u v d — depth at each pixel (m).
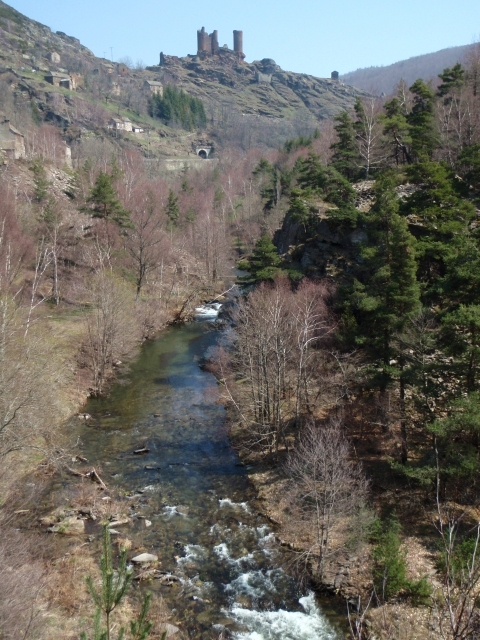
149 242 60.09
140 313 52.41
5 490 23.47
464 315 22.19
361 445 28.58
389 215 31.39
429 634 17.16
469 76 62.62
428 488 24.11
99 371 41.44
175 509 25.95
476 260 23.89
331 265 43.69
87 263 57.34
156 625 18.30
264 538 23.77
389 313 26.31
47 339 41.09
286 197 78.62
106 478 28.50
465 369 23.88
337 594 20.17
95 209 60.28
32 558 20.44
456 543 20.72
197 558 22.41
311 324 32.84
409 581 18.89
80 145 136.25
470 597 8.62
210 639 18.11
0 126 82.19
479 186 43.56
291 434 31.25
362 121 59.50
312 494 22.88
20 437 26.03
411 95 82.12
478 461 21.67
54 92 158.38
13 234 50.78
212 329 55.94
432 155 54.62
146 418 36.25
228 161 151.00
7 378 27.05
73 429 34.19
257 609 19.64
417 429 27.27
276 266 46.97
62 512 24.56
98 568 20.84
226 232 87.38
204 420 36.00
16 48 190.50
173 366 46.38
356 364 30.00
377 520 21.70
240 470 29.73
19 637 14.79
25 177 72.62
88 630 17.34
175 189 114.25
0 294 40.91
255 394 33.88
